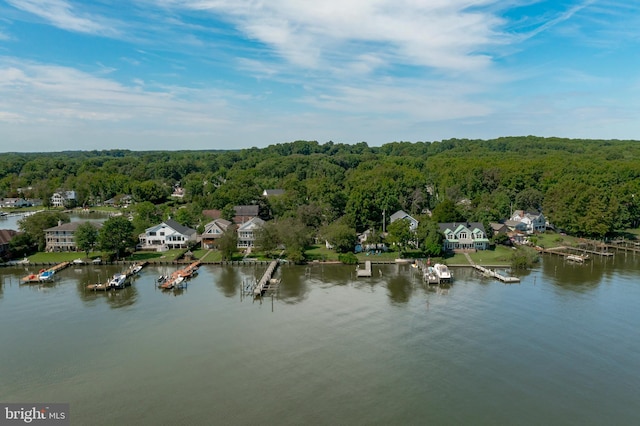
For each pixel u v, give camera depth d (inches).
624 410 1694.1
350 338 2295.8
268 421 1622.8
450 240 4311.0
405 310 2701.8
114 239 3981.3
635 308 2711.6
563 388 1838.1
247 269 3759.8
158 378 1915.6
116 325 2488.9
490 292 3053.6
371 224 5049.2
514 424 1611.7
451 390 1819.6
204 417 1647.4
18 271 3720.5
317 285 3255.4
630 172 6402.6
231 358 2086.6
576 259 3993.6
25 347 2223.2
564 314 2615.7
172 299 2940.5
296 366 2010.3
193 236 4758.9
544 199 5693.9
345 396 1776.6
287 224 4234.7
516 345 2210.9
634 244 4584.2
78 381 1902.1
